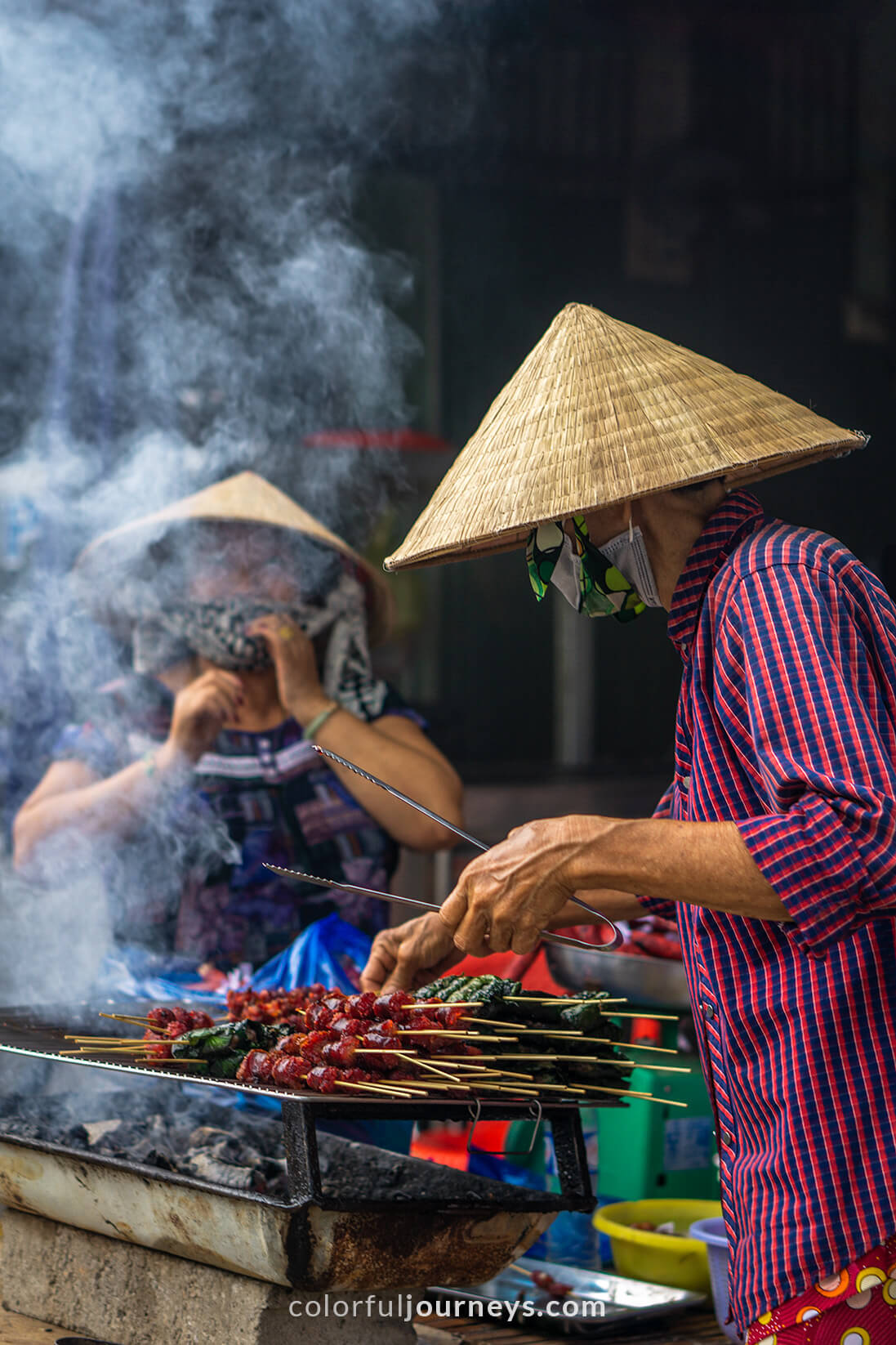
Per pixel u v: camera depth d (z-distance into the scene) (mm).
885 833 1585
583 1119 3057
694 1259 2617
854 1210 1720
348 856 3801
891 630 1813
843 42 6609
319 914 3740
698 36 6453
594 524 1961
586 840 1798
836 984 1752
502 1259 2213
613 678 7352
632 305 6984
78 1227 2352
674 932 3311
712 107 6551
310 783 3814
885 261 6938
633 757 7410
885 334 7039
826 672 1672
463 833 2182
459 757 6965
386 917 3830
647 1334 2471
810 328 7074
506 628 7062
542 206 6797
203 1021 2342
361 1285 2039
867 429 6969
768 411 1923
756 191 6824
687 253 6910
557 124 6535
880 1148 1727
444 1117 2057
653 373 1949
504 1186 2271
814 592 1745
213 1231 2033
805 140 6727
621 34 6406
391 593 4180
